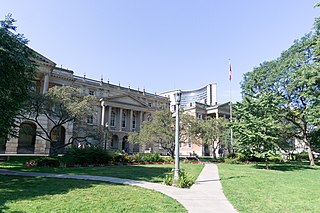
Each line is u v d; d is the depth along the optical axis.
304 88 27.75
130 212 6.84
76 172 16.94
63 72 51.38
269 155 23.45
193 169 21.17
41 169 18.70
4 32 14.64
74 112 27.20
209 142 39.69
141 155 30.41
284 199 9.38
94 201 8.03
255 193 10.41
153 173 16.73
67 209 7.01
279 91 30.69
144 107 68.38
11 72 14.59
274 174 18.84
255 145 24.52
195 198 8.85
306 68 23.42
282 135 33.50
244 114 24.72
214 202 8.32
